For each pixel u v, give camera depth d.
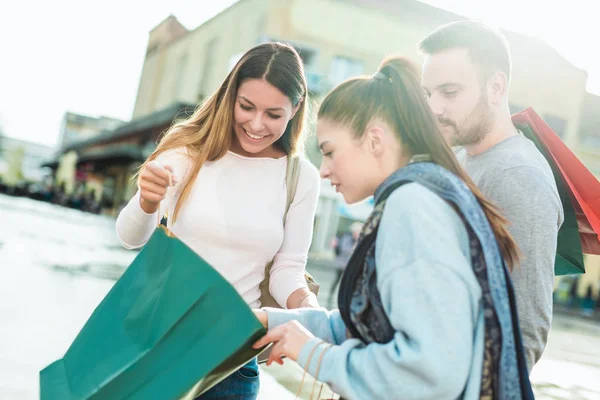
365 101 1.40
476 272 1.24
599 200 2.10
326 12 22.16
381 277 1.24
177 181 1.90
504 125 1.97
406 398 1.16
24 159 62.47
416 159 1.38
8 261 9.54
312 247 23.30
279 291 2.00
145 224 1.87
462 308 1.17
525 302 1.78
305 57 22.19
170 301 1.42
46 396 1.54
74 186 50.72
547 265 1.80
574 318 22.19
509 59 1.94
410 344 1.17
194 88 29.20
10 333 5.05
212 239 1.91
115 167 43.75
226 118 1.90
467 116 1.90
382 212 1.31
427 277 1.18
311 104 2.11
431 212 1.23
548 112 24.73
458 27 1.91
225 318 1.36
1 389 3.68
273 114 1.86
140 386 1.38
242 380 1.90
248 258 1.94
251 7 23.70
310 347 1.33
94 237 18.44
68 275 8.94
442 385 1.14
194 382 1.33
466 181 1.40
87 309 6.51
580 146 25.66
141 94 38.62
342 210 23.48
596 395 6.55
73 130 63.06
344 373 1.25
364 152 1.40
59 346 4.88
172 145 1.93
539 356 1.82
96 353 1.51
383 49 22.59
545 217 1.80
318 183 2.12
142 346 1.43
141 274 1.55
